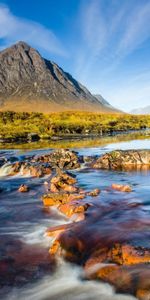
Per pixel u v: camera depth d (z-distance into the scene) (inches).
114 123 4990.2
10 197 750.5
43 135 3166.8
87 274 354.6
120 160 1133.7
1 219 575.2
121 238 394.9
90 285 341.1
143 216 488.4
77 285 343.6
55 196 651.5
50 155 1277.1
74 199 618.5
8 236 485.4
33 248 436.8
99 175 971.9
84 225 457.4
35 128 3875.5
